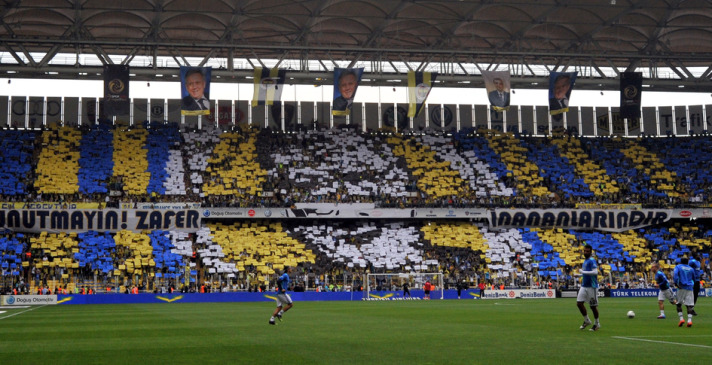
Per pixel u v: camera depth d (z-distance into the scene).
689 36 71.62
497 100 63.34
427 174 76.25
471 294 61.53
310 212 66.38
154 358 15.30
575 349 16.20
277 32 68.06
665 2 62.72
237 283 61.28
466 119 87.12
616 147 83.12
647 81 73.12
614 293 61.31
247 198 70.12
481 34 69.94
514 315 31.81
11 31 62.00
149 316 33.12
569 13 65.19
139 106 81.62
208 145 76.94
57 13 61.75
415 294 60.09
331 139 80.19
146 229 64.06
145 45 64.94
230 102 82.81
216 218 66.44
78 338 20.59
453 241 68.00
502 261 66.19
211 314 34.62
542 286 62.84
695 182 77.12
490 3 61.78
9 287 56.91
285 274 25.88
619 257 67.50
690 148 82.12
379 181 74.56
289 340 19.17
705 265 67.12
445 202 69.69
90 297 54.94
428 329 22.98
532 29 69.38
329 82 72.69
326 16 63.47
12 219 62.00
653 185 77.06
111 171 71.25
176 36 69.38
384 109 85.62
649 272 65.88
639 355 14.97
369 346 17.36
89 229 63.28
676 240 70.00
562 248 67.94
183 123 81.81
